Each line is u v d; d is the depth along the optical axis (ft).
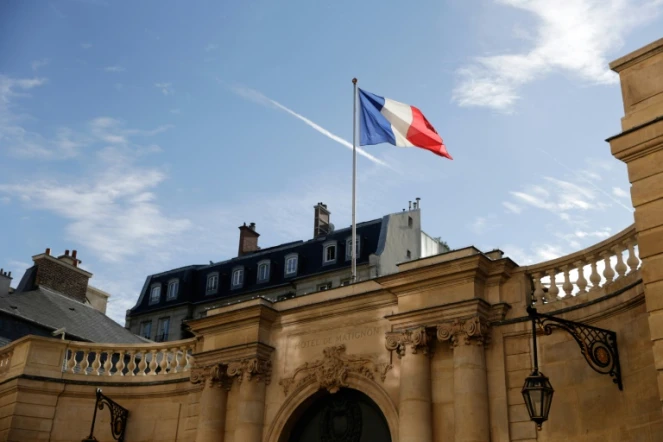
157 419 60.39
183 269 144.15
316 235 137.28
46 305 85.15
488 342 46.29
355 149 63.62
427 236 133.39
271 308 56.24
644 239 33.99
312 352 53.93
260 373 54.75
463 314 46.47
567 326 39.32
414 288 49.47
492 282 47.75
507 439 43.78
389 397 48.88
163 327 138.82
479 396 44.73
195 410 58.44
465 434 43.78
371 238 124.67
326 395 53.26
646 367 38.63
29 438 58.70
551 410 43.06
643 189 34.78
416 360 47.42
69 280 98.84
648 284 33.27
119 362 63.21
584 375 42.19
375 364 50.42
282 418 53.21
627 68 37.58
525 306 46.24
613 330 41.45
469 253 47.73
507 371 45.42
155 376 62.03
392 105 64.49
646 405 38.14
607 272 43.24
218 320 57.62
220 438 54.95
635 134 35.58
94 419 55.16
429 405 46.57
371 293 52.11
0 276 93.56
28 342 61.77
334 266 124.47
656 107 35.65
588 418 41.24
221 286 137.49
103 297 111.34
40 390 60.23
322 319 54.49
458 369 45.50
